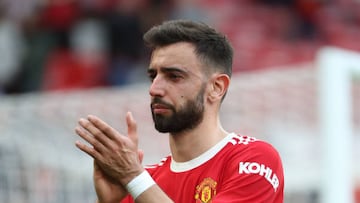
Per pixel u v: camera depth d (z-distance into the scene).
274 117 27.11
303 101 27.03
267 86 27.33
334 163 21.00
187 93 11.94
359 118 24.27
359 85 24.27
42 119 29.14
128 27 43.12
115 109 29.03
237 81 27.58
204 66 12.09
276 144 26.88
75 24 43.75
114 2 43.66
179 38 12.07
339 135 21.08
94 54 43.41
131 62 43.09
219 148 12.36
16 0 44.38
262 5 47.50
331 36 47.88
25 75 42.97
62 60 43.38
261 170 11.98
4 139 28.89
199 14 44.91
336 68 21.27
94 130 11.23
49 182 28.47
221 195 11.75
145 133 28.14
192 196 12.20
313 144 26.48
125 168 11.36
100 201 11.85
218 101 12.35
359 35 48.78
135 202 11.43
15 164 28.70
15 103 29.59
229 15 46.50
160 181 12.62
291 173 26.56
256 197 11.82
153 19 42.84
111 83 43.00
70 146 28.56
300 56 46.31
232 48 12.52
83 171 28.16
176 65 11.91
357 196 23.83
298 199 26.44
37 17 43.97
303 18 47.66
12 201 28.52
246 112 27.16
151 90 11.90
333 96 21.20
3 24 43.78
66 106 29.25
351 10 49.06
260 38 46.41
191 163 12.38
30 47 43.28
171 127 11.98
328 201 20.97
